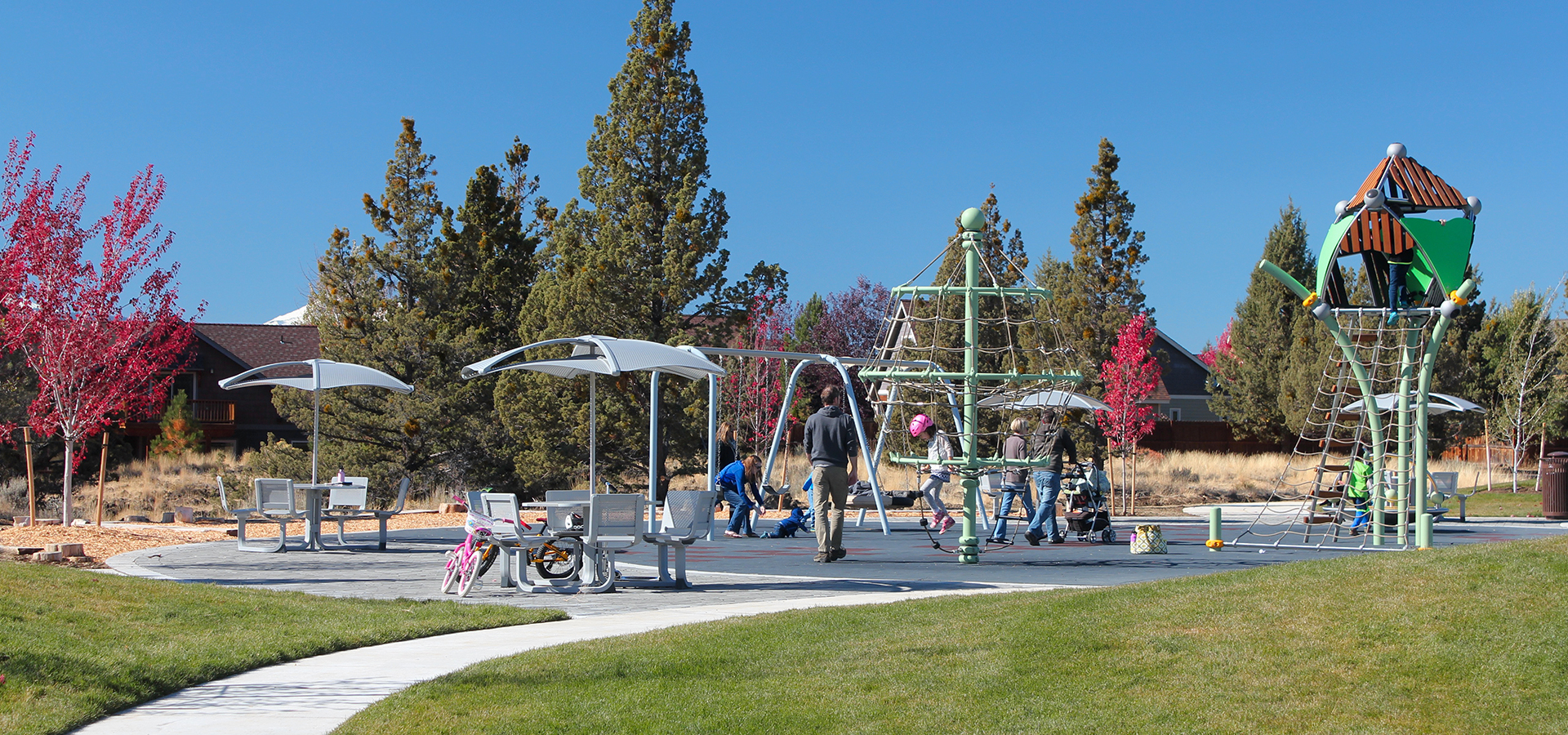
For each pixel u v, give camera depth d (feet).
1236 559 49.34
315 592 36.96
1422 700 19.47
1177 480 116.88
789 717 19.49
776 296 107.14
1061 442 58.18
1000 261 166.81
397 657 25.98
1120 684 21.04
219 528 66.64
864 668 22.93
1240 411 163.12
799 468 112.68
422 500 99.19
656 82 102.32
